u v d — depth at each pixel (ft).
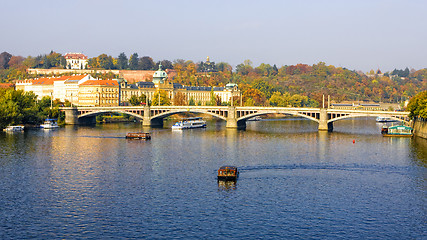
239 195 425.69
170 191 438.40
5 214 376.27
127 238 331.36
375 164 560.20
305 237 334.44
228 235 336.90
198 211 383.65
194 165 554.87
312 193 433.48
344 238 333.42
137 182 471.62
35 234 338.13
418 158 597.93
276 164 561.43
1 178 486.79
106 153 638.94
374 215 376.48
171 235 336.49
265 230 345.72
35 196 422.82
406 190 444.55
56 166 547.08
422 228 351.25
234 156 616.39
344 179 485.97
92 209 388.57
